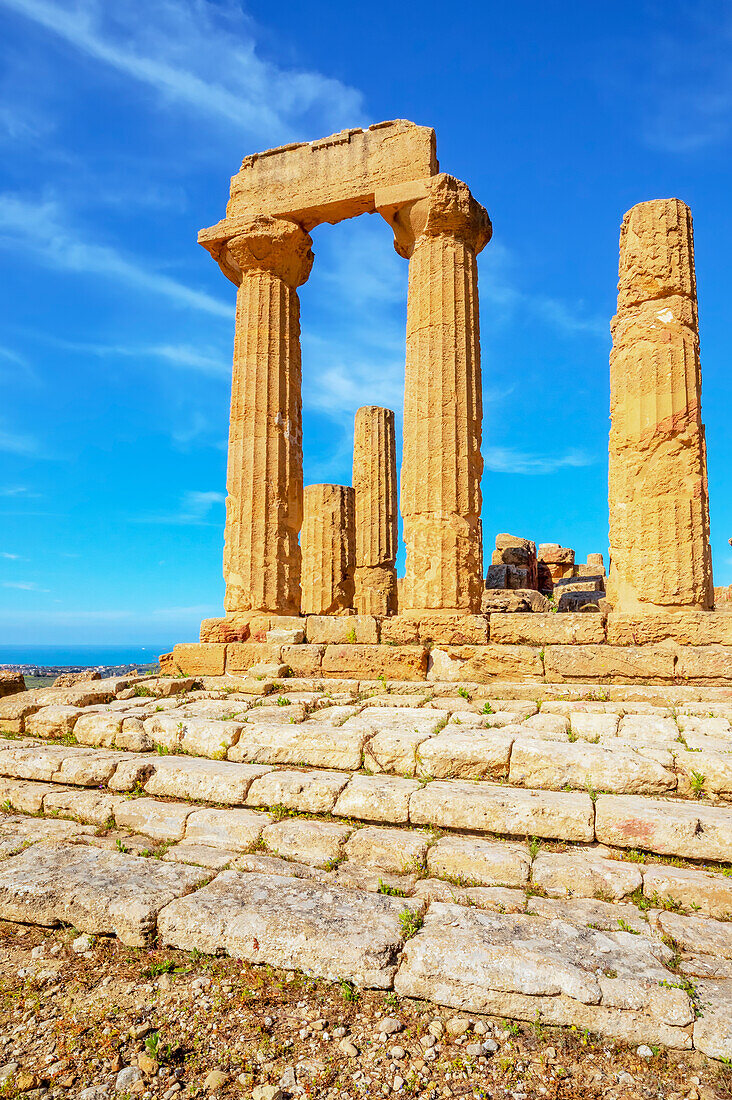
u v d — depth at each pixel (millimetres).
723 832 5504
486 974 4355
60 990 4793
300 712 8812
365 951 4617
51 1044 4301
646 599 9734
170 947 5086
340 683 10008
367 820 6430
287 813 6707
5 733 9508
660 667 8953
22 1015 4574
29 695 10484
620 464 10195
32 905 5508
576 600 19141
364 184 12219
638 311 10266
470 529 10906
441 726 7922
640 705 8289
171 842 6508
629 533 9977
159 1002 4590
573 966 4348
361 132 12445
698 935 4691
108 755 8125
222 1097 3854
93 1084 3979
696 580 9586
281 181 12930
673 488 9773
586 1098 3758
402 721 8242
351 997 4496
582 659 9273
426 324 11352
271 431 12672
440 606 10664
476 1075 3922
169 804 7016
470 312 11445
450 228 11508
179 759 7832
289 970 4719
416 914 5008
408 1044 4148
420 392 11250
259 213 12898
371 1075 3951
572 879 5324
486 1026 4242
